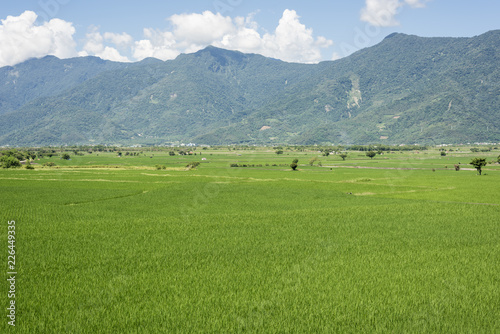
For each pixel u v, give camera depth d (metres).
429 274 19.72
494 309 15.30
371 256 23.44
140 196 56.91
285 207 49.78
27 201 48.38
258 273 19.78
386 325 13.88
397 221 36.41
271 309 15.09
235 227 33.03
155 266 20.88
